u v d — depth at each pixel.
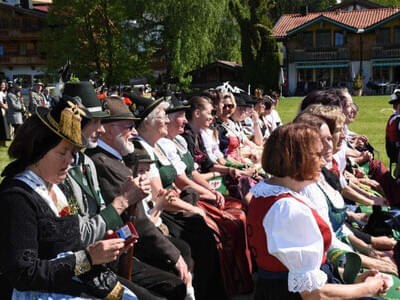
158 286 2.92
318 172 2.40
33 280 2.19
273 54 35.03
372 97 32.38
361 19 42.44
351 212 4.21
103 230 2.48
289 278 2.24
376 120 18.86
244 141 7.06
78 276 2.33
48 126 2.31
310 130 2.41
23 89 24.27
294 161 2.36
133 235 2.42
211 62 39.62
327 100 4.58
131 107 3.91
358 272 2.65
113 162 3.15
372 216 4.00
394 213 4.09
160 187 3.68
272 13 72.75
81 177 2.79
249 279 3.99
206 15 33.34
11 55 46.66
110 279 2.43
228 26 38.12
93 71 30.66
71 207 2.57
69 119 2.31
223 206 4.49
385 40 41.19
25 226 2.21
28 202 2.24
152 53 33.88
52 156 2.34
